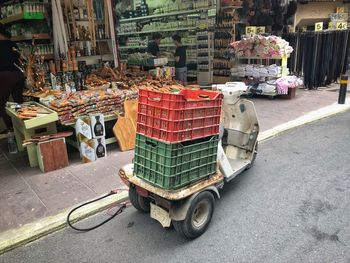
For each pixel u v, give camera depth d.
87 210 3.32
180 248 2.79
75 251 2.80
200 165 2.87
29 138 4.51
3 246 2.82
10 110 4.75
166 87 5.41
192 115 2.66
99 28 6.91
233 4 8.88
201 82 9.81
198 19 9.41
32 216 3.26
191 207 2.73
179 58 9.05
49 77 5.88
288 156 4.70
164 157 2.63
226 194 3.67
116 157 4.72
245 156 4.04
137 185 2.88
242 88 3.82
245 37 8.33
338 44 9.55
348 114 6.81
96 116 4.51
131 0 10.87
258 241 2.84
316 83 9.22
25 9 5.72
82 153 4.49
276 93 7.87
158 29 10.46
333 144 5.10
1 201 3.57
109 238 2.96
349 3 12.45
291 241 2.82
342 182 3.85
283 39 8.27
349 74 10.98
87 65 6.81
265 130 5.74
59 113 4.33
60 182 3.97
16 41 6.68
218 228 3.05
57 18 5.84
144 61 7.76
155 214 2.91
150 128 2.70
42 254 2.79
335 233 2.91
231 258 2.64
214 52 9.49
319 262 2.56
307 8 11.26
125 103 4.97
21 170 4.38
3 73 5.45
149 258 2.68
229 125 4.07
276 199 3.52
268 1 9.34
